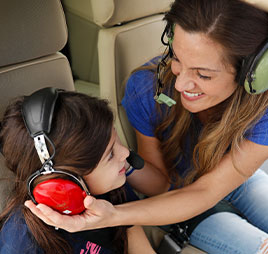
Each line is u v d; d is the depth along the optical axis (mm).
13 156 810
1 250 923
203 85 851
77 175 782
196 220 1292
